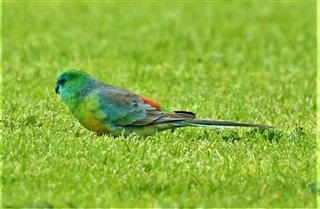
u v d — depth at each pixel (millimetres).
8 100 17344
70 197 11047
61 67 22453
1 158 12477
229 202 11078
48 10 33625
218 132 14734
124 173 11938
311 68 23578
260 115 16406
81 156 12656
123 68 22516
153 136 13883
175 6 35250
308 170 12375
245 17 32969
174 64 23531
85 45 26328
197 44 27125
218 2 36312
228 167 12305
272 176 11992
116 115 13688
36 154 12695
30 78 20531
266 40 28188
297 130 14898
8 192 11195
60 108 16469
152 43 27062
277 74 22406
